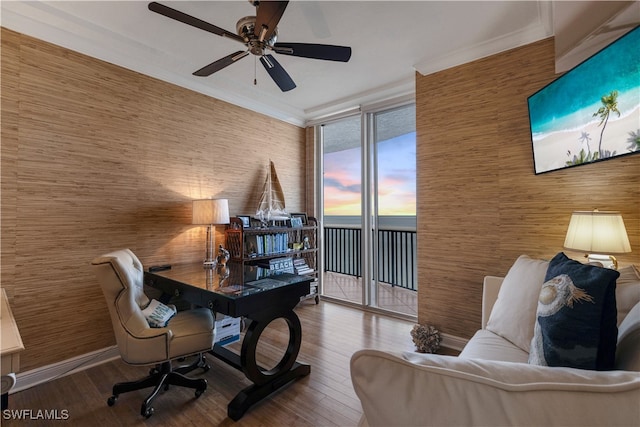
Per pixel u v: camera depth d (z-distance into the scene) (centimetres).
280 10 144
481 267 248
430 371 48
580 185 204
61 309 218
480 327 248
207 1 196
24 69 203
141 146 264
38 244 209
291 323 211
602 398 42
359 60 272
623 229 166
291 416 175
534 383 45
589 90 172
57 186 217
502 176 238
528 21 215
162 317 196
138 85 262
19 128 201
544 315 113
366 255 367
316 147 430
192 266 282
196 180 306
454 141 262
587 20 178
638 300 120
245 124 358
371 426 49
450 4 199
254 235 337
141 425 166
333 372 223
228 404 181
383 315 347
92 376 216
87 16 210
